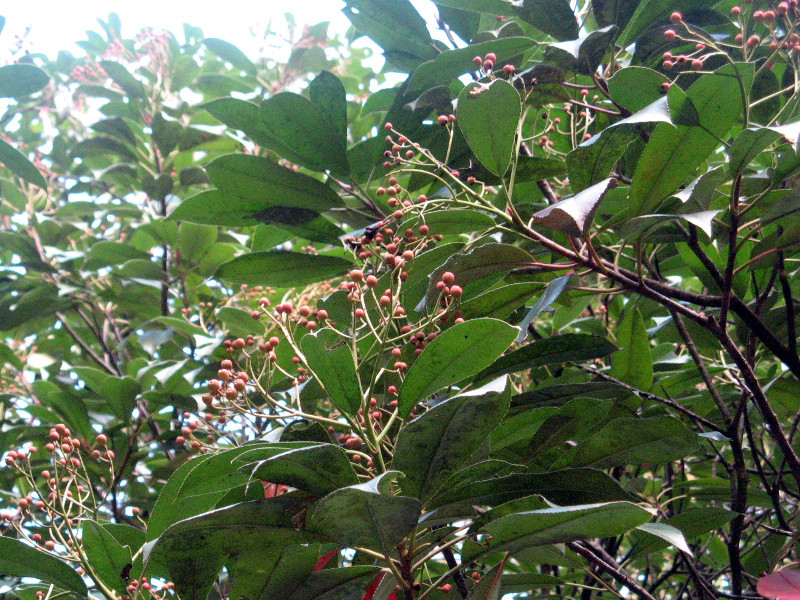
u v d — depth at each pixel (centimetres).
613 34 72
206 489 60
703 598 71
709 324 64
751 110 76
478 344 54
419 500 53
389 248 63
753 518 87
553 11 76
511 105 63
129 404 97
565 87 79
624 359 76
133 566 63
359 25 84
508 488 58
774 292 77
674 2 75
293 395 73
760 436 89
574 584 71
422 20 83
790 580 56
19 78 94
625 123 60
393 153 80
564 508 50
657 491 93
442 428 53
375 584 59
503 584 72
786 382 79
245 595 58
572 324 98
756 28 78
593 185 63
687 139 62
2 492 93
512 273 73
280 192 78
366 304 70
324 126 77
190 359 94
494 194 89
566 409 66
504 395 57
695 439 64
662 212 66
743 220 73
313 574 58
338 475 52
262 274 78
